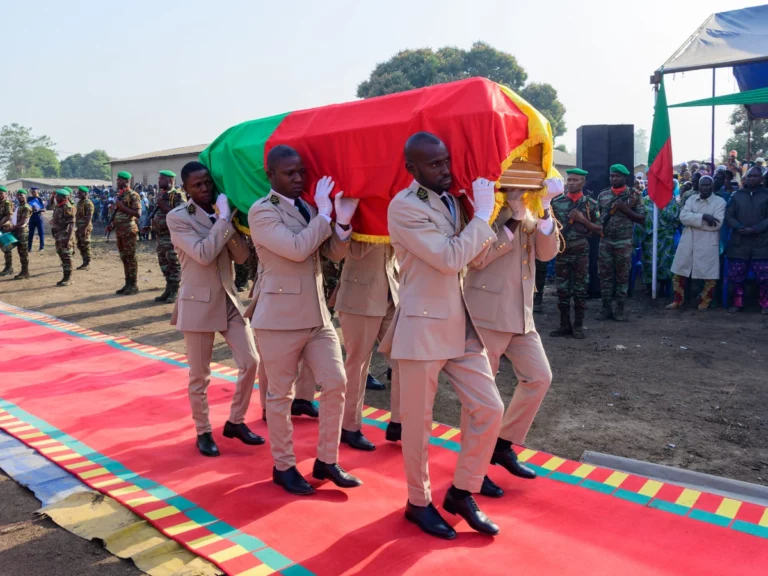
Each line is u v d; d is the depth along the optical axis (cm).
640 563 284
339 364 367
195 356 416
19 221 1273
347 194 357
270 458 416
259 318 360
